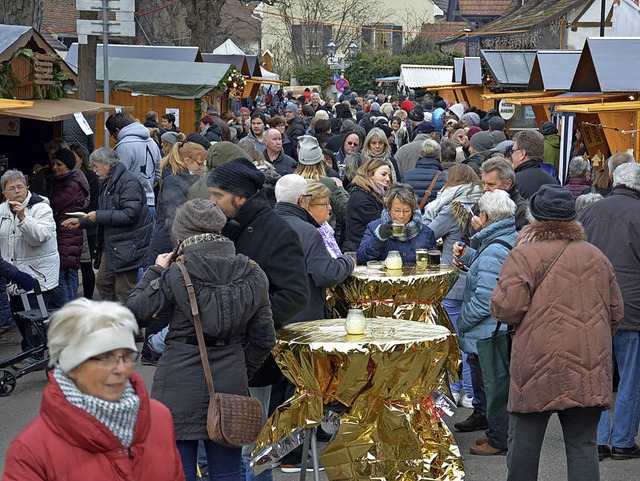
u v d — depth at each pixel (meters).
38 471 3.33
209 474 5.05
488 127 19.22
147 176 12.39
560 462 7.08
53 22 52.50
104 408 3.39
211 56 28.75
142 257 10.34
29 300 9.59
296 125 20.31
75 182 10.71
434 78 45.81
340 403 6.08
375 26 74.62
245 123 25.03
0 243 9.41
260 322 5.04
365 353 5.65
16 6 15.65
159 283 4.94
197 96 19.75
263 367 6.04
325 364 5.76
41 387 9.00
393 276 7.31
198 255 4.91
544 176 9.20
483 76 27.28
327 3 68.44
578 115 15.14
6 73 10.88
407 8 78.06
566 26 32.94
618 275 6.82
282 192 6.77
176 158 9.29
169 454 3.59
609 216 6.90
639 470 6.86
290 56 68.06
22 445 3.35
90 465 3.37
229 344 4.97
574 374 5.46
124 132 12.32
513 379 5.61
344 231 10.42
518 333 5.59
